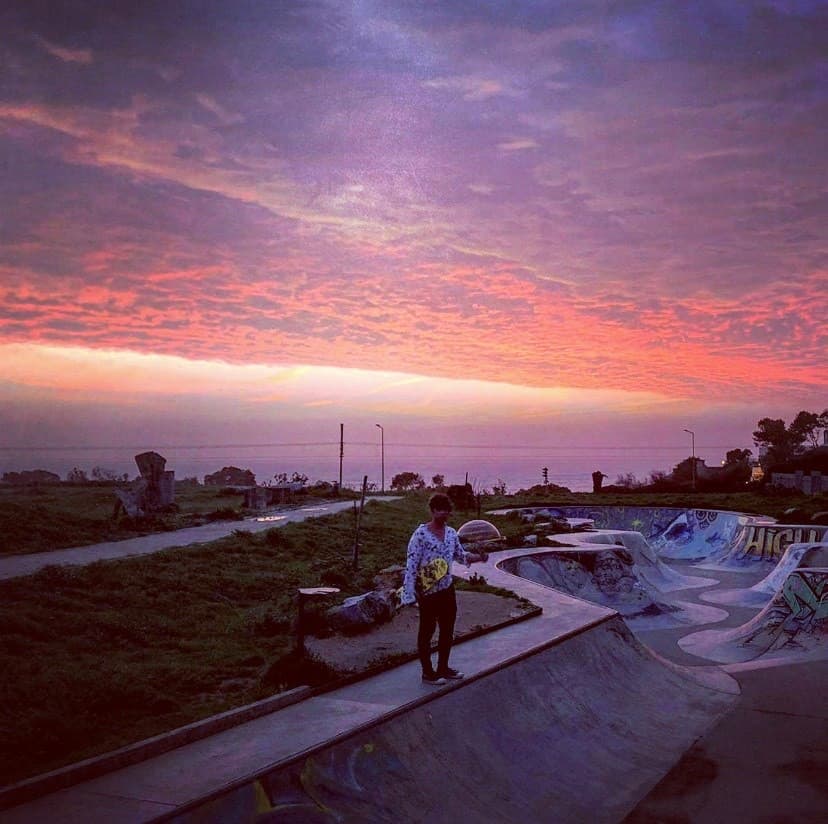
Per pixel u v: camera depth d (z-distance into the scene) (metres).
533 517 35.78
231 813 5.20
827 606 16.36
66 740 6.66
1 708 7.32
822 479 55.81
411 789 6.41
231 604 13.70
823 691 11.81
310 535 22.30
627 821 7.05
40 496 30.44
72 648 9.77
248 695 7.98
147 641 10.51
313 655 9.31
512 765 7.59
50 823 4.84
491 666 9.01
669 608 22.28
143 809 5.05
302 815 5.46
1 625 10.00
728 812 7.24
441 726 7.56
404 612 12.35
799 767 8.45
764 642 16.64
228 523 24.83
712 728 9.93
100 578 13.44
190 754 6.16
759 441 89.06
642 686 11.16
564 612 13.02
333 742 6.36
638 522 44.50
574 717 9.16
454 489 42.03
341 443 49.19
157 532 21.59
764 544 33.00
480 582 15.88
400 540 24.77
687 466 70.94
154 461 27.06
